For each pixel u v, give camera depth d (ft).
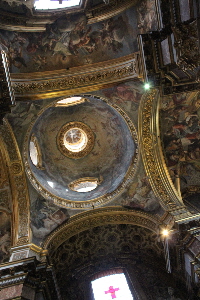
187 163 50.65
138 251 50.01
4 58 29.07
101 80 45.24
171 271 43.88
